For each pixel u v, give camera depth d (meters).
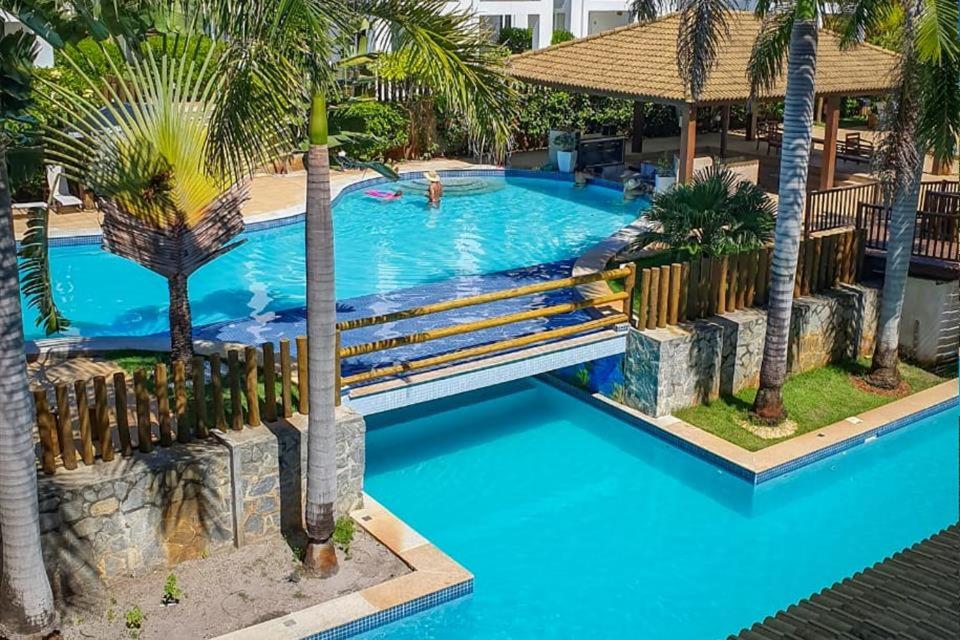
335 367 11.97
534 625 10.80
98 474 10.15
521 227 24.48
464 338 15.68
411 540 11.44
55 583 9.97
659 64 25.44
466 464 14.29
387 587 10.53
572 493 13.62
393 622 10.30
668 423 14.97
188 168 11.80
